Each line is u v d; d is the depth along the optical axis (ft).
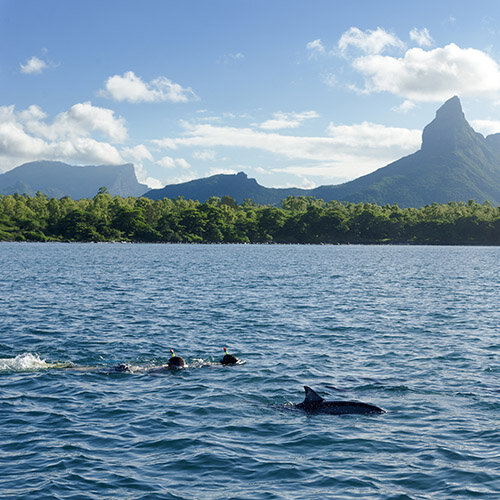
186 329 94.27
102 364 68.74
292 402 54.08
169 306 123.75
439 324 101.60
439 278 221.66
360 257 445.37
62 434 45.06
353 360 71.97
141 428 46.57
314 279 207.72
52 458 40.24
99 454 41.11
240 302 132.46
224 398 55.11
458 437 44.57
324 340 85.66
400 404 53.47
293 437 44.73
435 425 47.47
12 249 518.78
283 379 62.34
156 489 35.45
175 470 38.37
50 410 50.98
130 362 70.13
